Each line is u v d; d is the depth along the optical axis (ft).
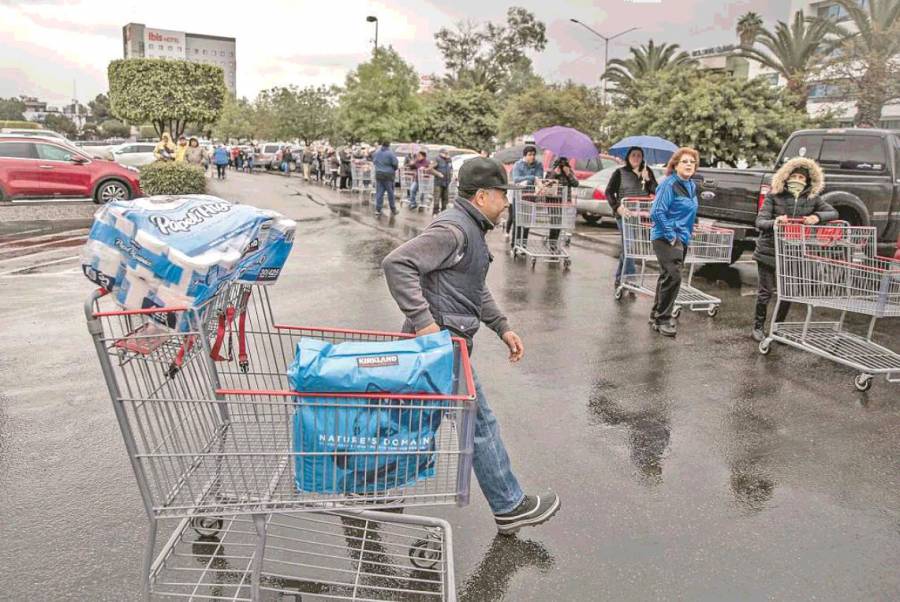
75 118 359.05
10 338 20.49
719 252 26.63
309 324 22.59
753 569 10.37
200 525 10.75
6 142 51.06
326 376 8.07
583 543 10.94
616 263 35.70
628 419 15.80
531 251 35.68
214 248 7.98
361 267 32.78
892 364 18.58
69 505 11.68
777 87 73.82
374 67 117.50
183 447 9.00
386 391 8.22
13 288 26.86
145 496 8.34
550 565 10.37
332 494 8.53
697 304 27.02
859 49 81.05
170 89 68.18
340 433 8.33
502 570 10.22
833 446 14.60
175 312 8.19
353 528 10.78
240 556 10.12
